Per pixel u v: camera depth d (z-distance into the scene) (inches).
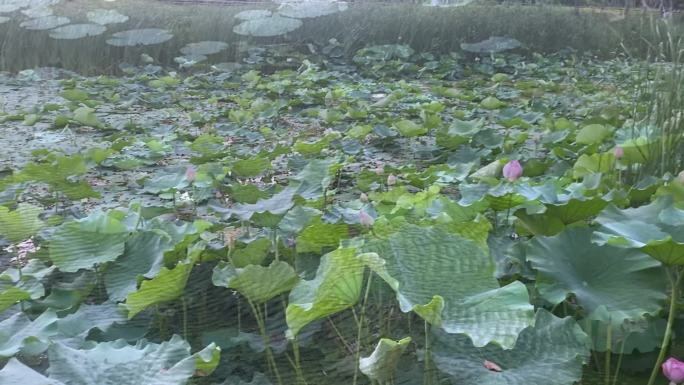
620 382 83.0
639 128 161.0
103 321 87.4
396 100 298.8
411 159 209.3
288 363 85.0
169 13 479.5
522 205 103.8
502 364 72.2
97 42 437.7
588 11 537.0
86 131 256.7
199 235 102.8
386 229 83.2
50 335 80.5
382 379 64.3
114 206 159.5
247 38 452.4
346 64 445.1
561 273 85.8
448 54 471.5
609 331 80.2
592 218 115.7
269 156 184.4
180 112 297.0
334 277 67.0
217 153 192.4
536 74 427.5
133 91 350.0
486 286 73.5
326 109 282.2
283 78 382.0
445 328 65.4
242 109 293.4
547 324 75.6
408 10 488.4
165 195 156.2
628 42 466.6
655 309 79.3
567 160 174.9
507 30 488.7
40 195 169.5
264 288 81.0
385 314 85.7
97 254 99.0
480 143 203.2
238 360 86.8
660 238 82.7
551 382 68.8
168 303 94.2
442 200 108.7
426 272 75.7
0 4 468.4
